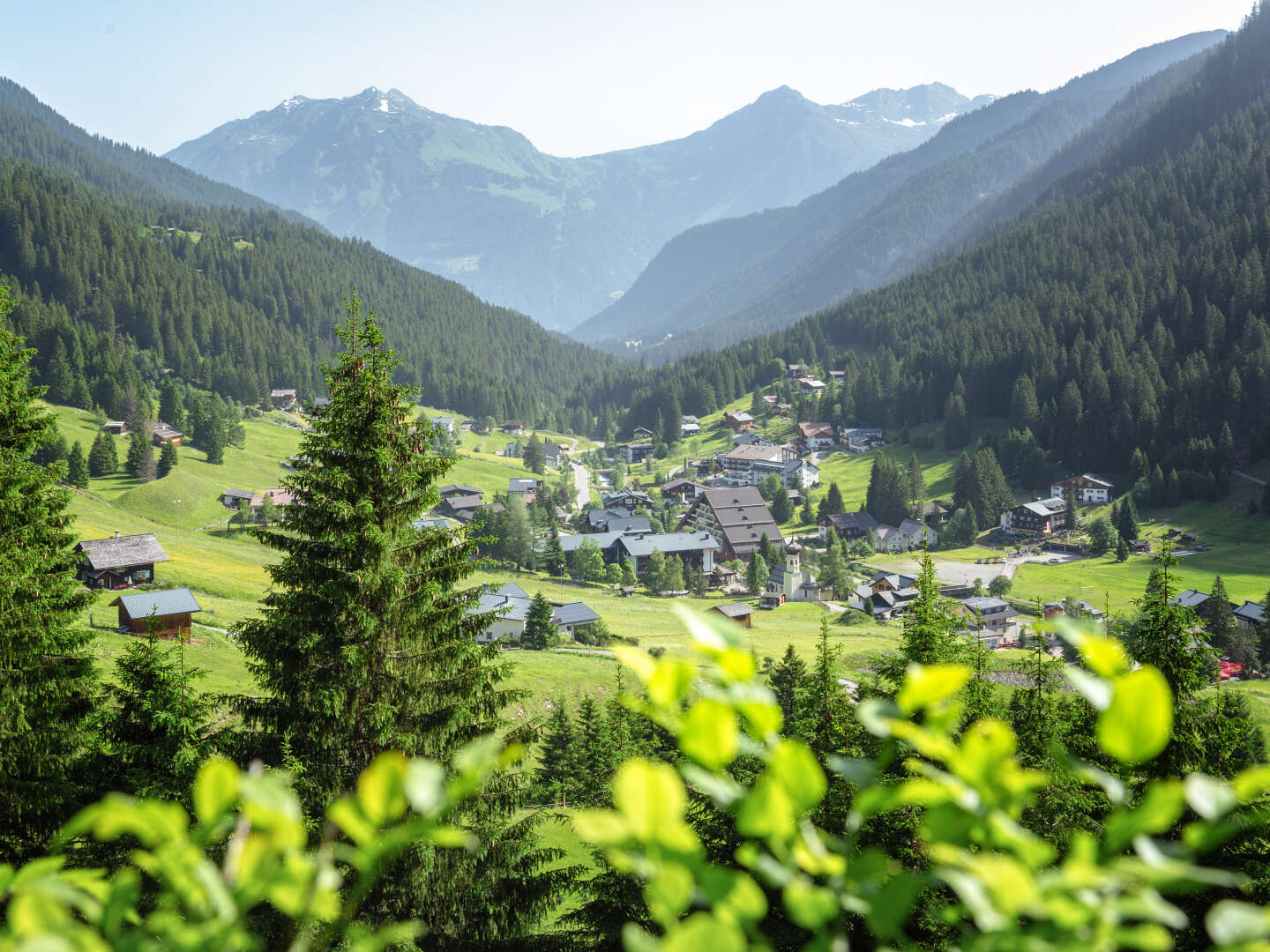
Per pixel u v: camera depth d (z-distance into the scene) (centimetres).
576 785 4072
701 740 131
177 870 133
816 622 12181
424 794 132
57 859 140
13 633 1853
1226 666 9081
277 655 1794
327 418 1853
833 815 1559
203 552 10669
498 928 1733
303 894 133
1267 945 105
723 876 120
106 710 1909
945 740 136
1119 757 117
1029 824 1523
